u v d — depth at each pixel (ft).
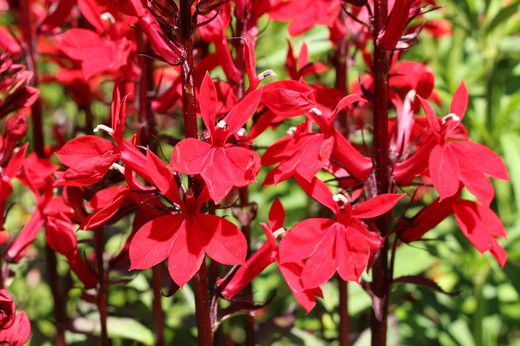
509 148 1.56
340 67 1.37
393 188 1.14
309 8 1.31
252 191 1.80
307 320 1.53
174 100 1.33
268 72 1.10
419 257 1.59
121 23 1.28
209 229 1.03
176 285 1.07
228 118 1.04
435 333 1.68
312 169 1.07
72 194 1.20
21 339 1.16
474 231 1.10
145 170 1.07
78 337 1.44
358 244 1.07
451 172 1.07
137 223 1.21
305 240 1.07
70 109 1.79
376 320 1.17
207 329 1.11
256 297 1.60
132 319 1.41
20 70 1.24
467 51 1.94
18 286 1.69
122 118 1.05
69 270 1.46
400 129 1.16
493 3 1.69
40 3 1.65
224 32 1.17
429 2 1.39
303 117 1.34
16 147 1.26
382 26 1.11
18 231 1.32
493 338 1.71
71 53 1.28
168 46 1.05
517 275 1.53
